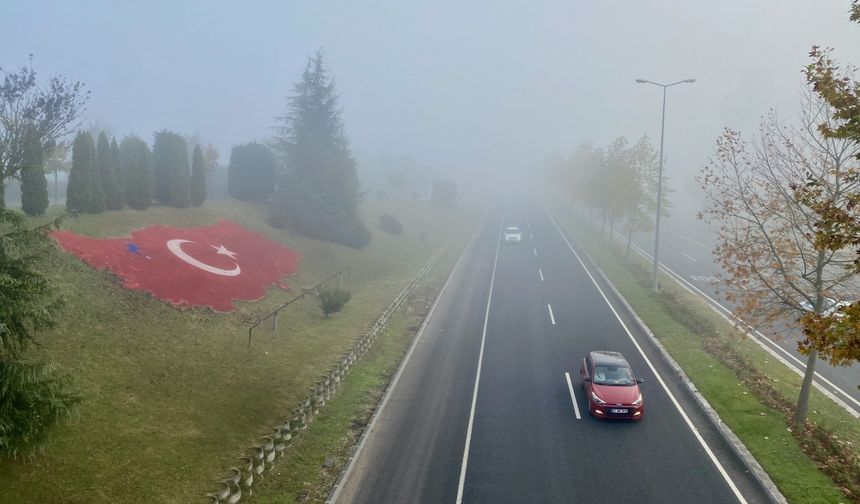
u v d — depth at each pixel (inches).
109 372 634.8
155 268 958.4
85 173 1063.0
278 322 1010.7
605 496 544.1
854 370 877.8
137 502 476.4
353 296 1350.9
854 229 425.7
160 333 776.9
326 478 581.6
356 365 904.3
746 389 780.6
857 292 687.1
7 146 876.6
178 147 1371.8
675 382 836.6
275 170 1800.0
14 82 870.4
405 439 668.1
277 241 1507.1
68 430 524.1
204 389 684.1
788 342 1021.2
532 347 1018.1
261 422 658.2
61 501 448.5
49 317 514.6
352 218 1875.0
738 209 743.7
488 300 1390.3
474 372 892.0
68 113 947.3
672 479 572.4
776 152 719.1
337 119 1859.0
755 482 566.6
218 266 1117.1
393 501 542.0
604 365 768.9
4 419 415.8
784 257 675.4
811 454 601.9
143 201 1231.5
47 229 518.3
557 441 658.2
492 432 683.4
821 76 517.0
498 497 546.0
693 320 1116.5
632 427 692.7
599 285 1551.4
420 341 1056.8
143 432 564.4
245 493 536.7
